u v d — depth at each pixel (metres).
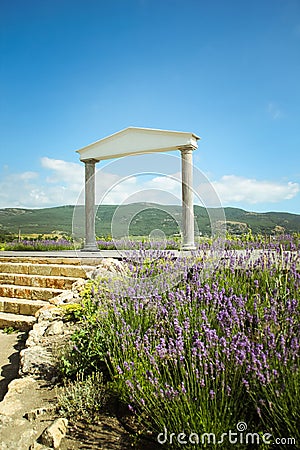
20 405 3.36
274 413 2.25
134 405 2.91
